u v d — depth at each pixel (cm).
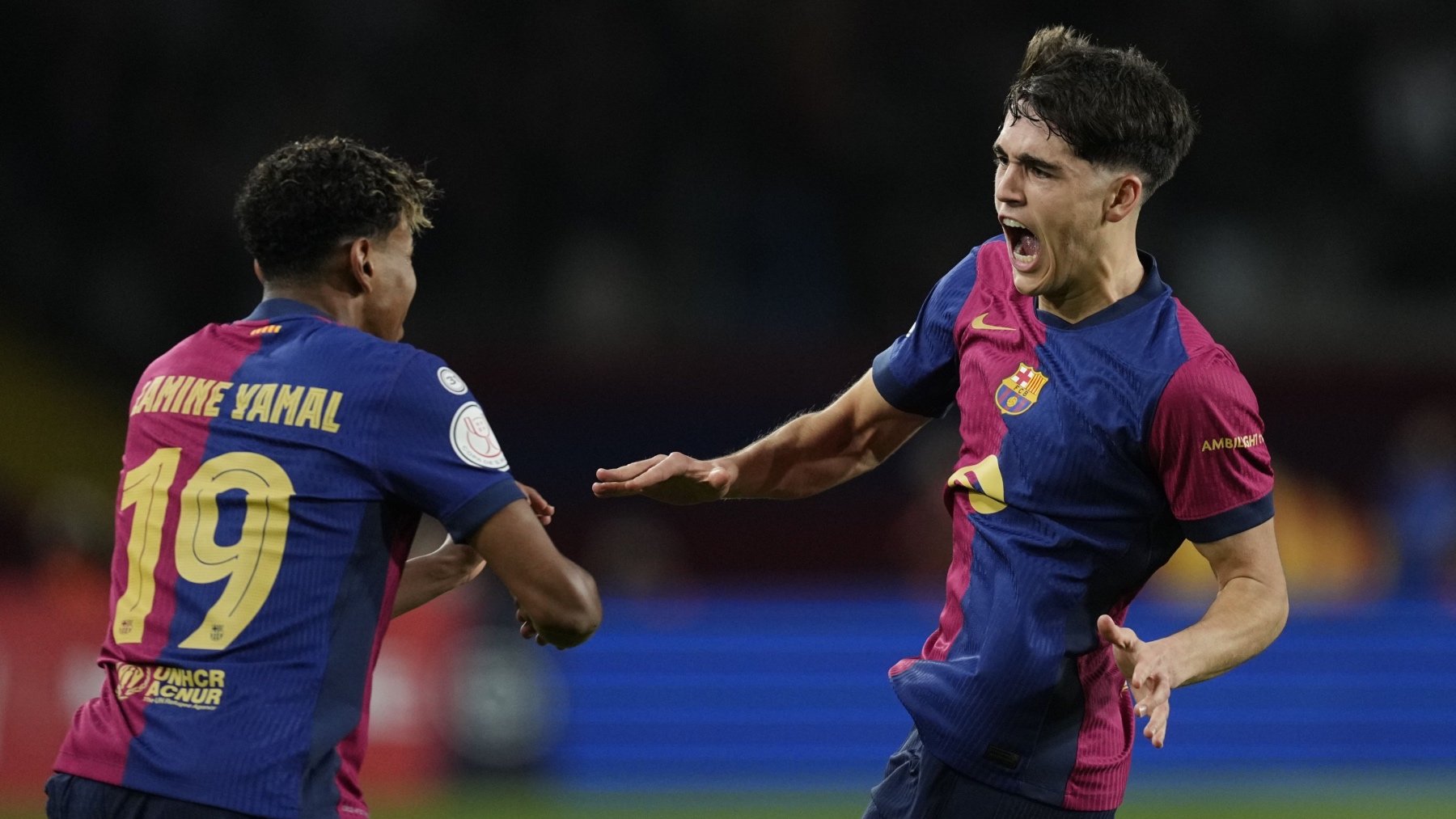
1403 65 5703
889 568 4616
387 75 5288
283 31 5284
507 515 1074
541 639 1134
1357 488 4744
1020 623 1158
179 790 1010
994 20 5678
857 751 3634
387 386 1068
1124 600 1182
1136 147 1116
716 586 4575
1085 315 1169
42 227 5062
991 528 1185
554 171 5238
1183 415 1102
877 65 5594
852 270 5322
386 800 3253
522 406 4669
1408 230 5572
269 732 1021
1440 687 3769
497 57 5356
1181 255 5331
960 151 5503
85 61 5119
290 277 1137
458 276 5109
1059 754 1173
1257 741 3709
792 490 1390
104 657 1081
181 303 4969
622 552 3997
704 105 5434
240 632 1035
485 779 3406
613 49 5403
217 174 5019
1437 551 4200
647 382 4694
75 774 1046
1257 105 5603
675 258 5250
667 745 3562
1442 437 4459
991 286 1251
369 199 1127
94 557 3344
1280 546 4609
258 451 1064
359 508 1061
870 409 1349
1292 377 4791
